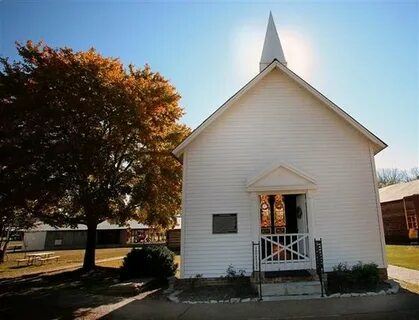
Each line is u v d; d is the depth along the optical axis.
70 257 29.66
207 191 12.98
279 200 15.43
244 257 12.38
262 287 10.67
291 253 12.26
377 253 12.67
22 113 14.41
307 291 10.61
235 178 13.13
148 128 16.20
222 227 12.66
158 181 17.44
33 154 14.22
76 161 14.75
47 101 14.77
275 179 12.87
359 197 13.14
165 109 17.44
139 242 47.56
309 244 12.41
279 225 15.09
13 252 40.72
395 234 33.91
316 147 13.56
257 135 13.57
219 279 12.20
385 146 13.41
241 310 9.23
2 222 19.09
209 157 13.30
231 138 13.50
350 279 11.52
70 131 15.45
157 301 10.82
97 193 15.59
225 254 12.41
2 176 14.20
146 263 14.56
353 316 8.25
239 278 12.13
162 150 17.38
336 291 10.81
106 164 16.11
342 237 12.69
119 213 16.48
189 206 12.83
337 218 12.85
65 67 15.16
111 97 15.44
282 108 13.89
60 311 9.86
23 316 9.40
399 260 18.52
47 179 14.39
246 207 12.85
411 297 9.92
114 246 44.16
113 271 17.98
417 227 29.95
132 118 15.60
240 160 13.30
